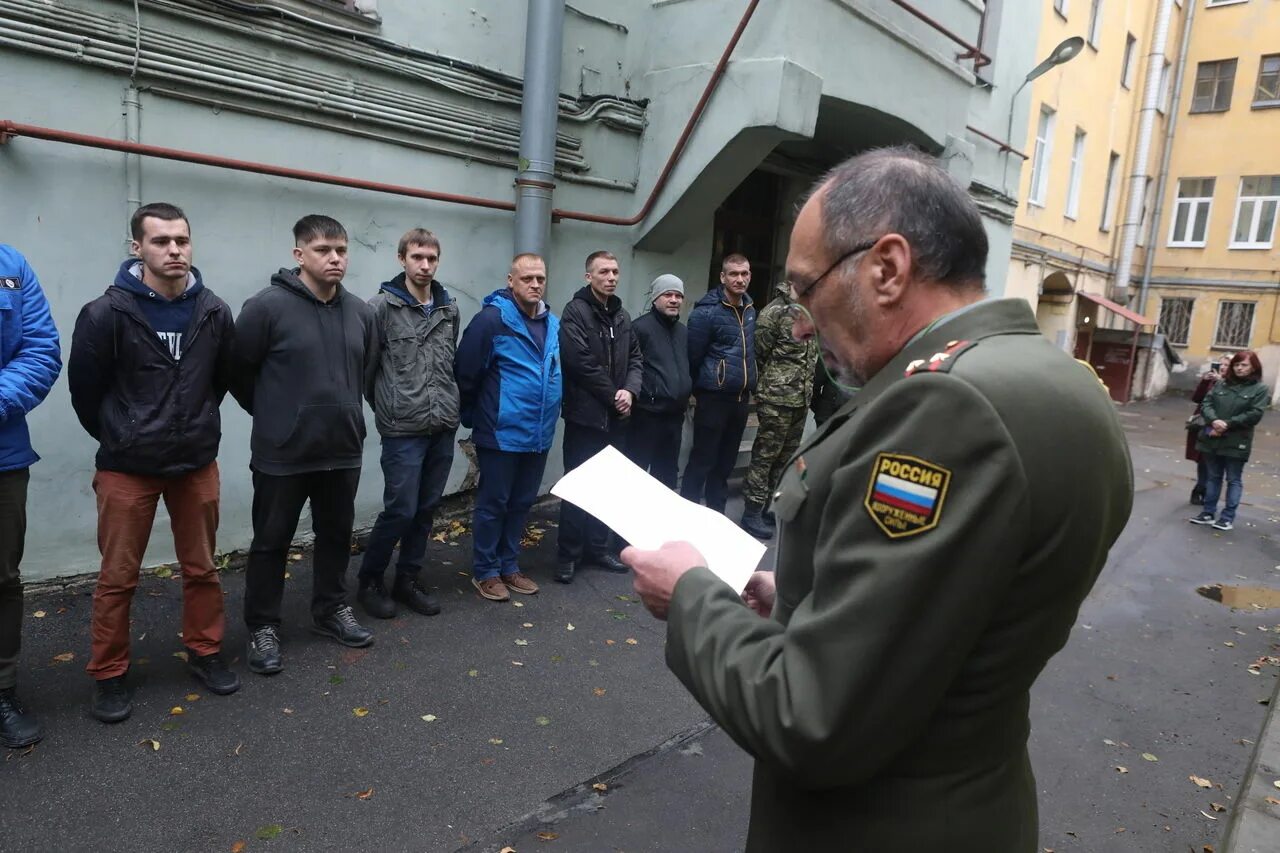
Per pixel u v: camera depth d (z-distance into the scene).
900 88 5.90
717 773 2.69
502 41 4.62
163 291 2.63
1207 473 6.93
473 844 2.26
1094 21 14.36
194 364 2.69
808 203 1.01
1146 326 19.03
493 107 4.63
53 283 3.22
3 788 2.30
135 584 2.68
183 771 2.45
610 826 2.39
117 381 2.59
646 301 5.78
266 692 2.92
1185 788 2.89
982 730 0.87
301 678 3.04
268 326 2.92
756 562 1.20
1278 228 18.31
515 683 3.16
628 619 3.83
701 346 5.02
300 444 2.99
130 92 3.30
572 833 2.34
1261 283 18.45
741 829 2.42
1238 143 18.53
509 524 3.99
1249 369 6.61
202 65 3.47
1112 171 17.38
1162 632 4.42
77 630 3.17
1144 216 19.56
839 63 5.22
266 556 3.04
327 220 2.99
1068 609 0.86
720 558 1.18
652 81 5.34
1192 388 19.42
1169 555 5.95
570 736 2.84
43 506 3.35
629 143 5.36
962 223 0.92
